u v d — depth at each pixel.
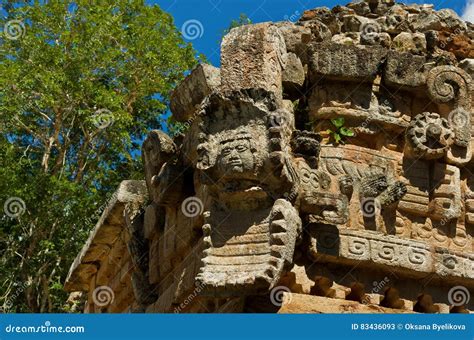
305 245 9.16
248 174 8.59
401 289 9.56
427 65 10.40
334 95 10.03
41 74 21.98
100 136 23.58
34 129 23.59
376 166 9.84
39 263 22.02
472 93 10.45
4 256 22.12
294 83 9.93
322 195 9.09
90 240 14.09
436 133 9.97
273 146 8.56
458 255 9.73
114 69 23.48
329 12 12.23
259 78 9.13
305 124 9.98
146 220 11.93
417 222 9.93
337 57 10.02
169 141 11.08
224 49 9.32
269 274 8.26
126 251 13.30
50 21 23.58
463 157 10.20
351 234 9.33
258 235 8.57
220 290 8.41
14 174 21.70
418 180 10.02
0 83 21.88
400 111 10.22
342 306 9.14
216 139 8.85
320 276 9.23
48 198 21.66
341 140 9.87
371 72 10.05
